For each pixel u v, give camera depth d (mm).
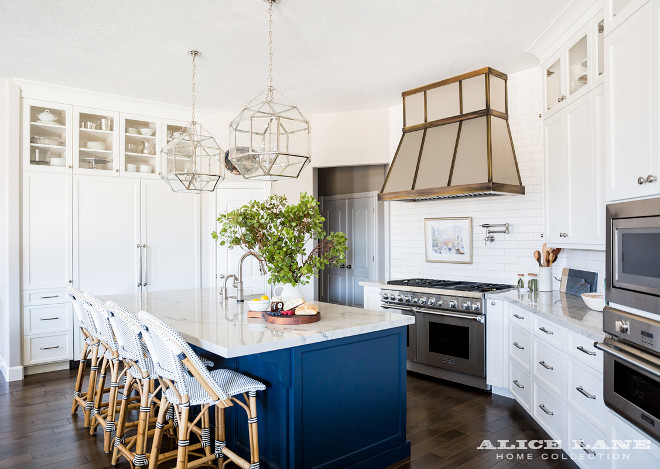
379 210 6098
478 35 3635
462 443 3107
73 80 4613
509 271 4539
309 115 5980
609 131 2525
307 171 6012
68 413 3689
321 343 2520
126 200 5277
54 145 4863
